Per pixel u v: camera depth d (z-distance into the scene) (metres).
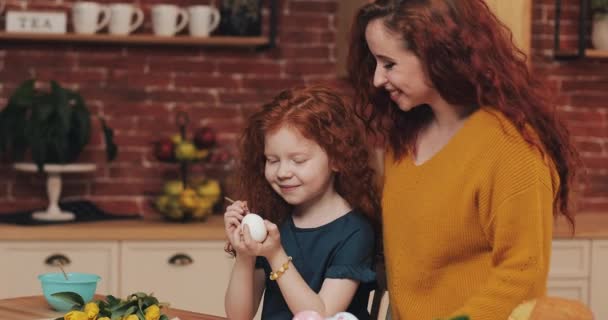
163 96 4.22
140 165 4.22
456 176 1.81
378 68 1.84
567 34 4.45
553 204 1.85
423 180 1.89
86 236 3.62
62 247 3.62
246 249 1.93
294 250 2.08
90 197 4.18
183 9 4.15
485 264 1.82
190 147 3.83
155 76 4.22
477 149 1.78
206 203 3.84
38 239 3.60
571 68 4.45
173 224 3.79
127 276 3.66
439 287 1.87
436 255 1.85
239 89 4.27
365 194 2.09
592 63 4.46
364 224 2.08
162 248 3.68
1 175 4.10
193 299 3.71
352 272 2.01
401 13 1.77
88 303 1.82
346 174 2.05
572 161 1.82
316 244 2.07
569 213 1.86
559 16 4.34
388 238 1.97
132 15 4.10
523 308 1.70
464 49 1.75
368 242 2.07
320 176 2.00
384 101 1.99
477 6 1.80
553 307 1.71
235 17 4.03
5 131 3.84
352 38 1.96
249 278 2.04
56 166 3.80
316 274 2.05
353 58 1.98
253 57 4.28
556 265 3.86
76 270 3.63
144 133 4.21
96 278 2.14
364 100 2.01
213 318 1.96
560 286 3.86
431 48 1.75
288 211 2.16
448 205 1.82
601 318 3.89
